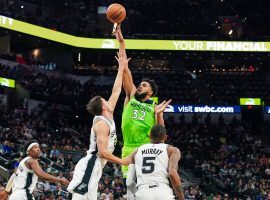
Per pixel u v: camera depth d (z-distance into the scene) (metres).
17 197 8.29
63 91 36.72
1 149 24.14
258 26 42.25
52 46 38.44
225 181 27.72
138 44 37.78
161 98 38.25
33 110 34.38
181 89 39.47
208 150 32.25
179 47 37.94
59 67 40.03
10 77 34.22
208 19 42.59
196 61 43.44
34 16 36.03
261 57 40.56
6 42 36.59
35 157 8.44
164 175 6.45
